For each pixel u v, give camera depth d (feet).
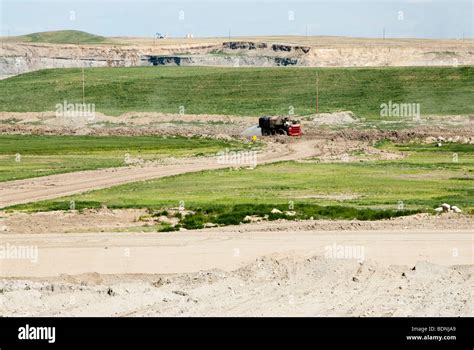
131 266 244.42
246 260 250.78
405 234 289.12
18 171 505.25
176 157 602.44
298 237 284.82
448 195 398.83
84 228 307.37
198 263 247.50
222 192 405.80
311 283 217.97
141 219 325.83
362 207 354.54
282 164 545.03
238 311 188.44
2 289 206.80
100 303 194.49
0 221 317.83
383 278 223.92
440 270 232.12
